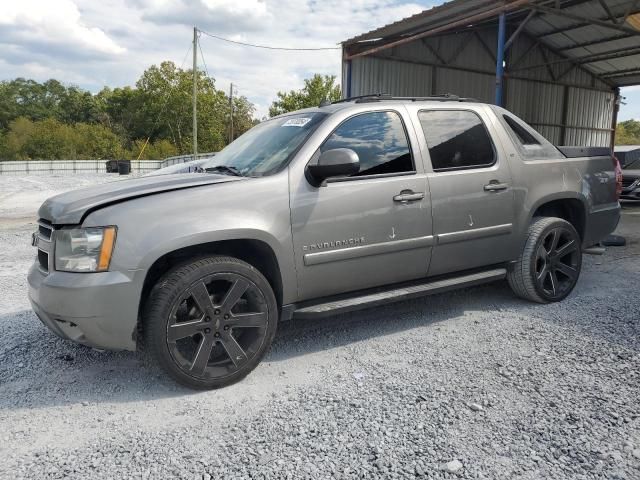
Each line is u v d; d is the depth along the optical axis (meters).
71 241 2.87
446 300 4.71
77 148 63.03
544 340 3.65
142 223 2.89
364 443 2.43
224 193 3.10
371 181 3.55
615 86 25.89
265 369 3.34
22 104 87.50
